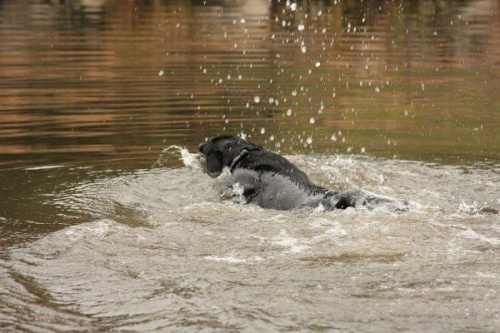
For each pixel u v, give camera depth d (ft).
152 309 28.45
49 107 73.61
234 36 126.11
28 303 29.27
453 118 71.87
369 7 175.01
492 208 44.60
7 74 89.81
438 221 39.86
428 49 114.93
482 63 102.89
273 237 37.17
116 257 34.24
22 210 43.62
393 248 35.09
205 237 37.37
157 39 120.98
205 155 52.26
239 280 30.94
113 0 180.75
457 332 25.95
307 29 137.18
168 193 48.19
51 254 35.06
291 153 58.80
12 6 168.96
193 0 183.52
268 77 91.35
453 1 189.16
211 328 26.66
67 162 55.36
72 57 102.47
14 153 57.77
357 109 75.77
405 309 27.84
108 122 68.03
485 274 31.40
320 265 32.68
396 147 61.00
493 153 59.16
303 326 26.53
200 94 80.64
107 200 46.03
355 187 50.08
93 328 27.04
